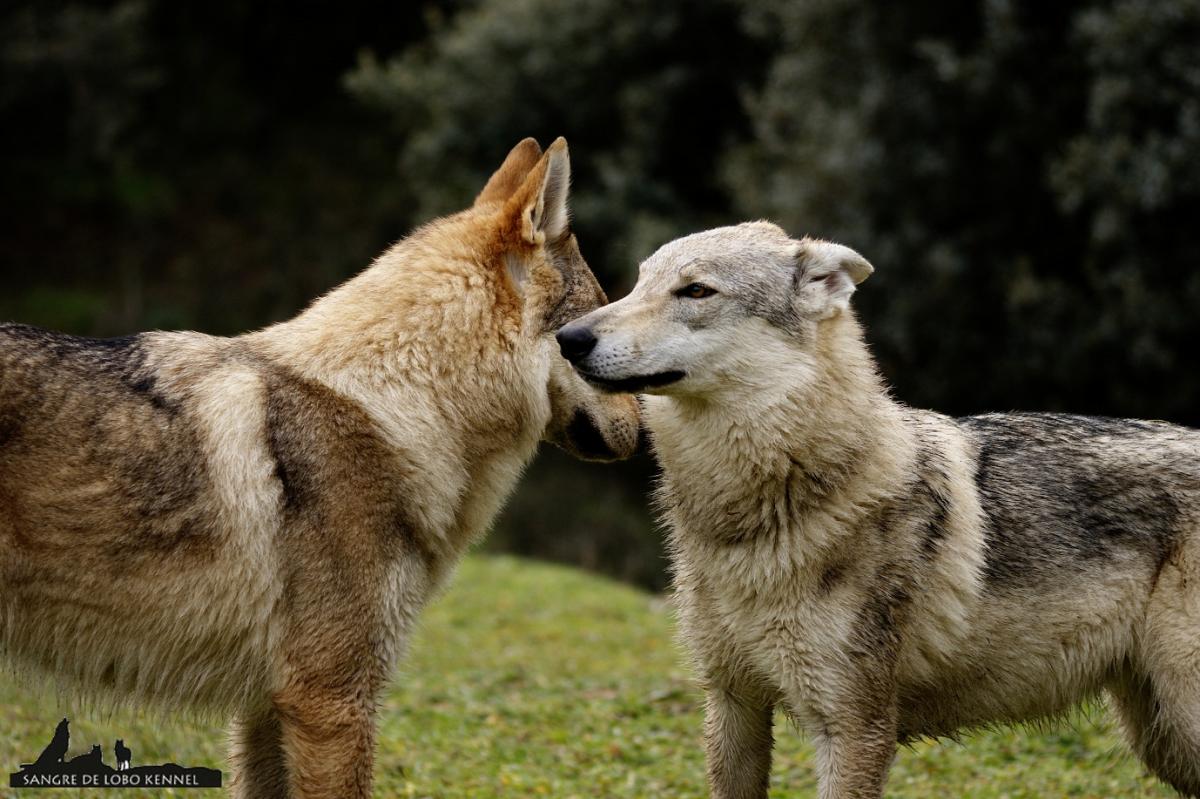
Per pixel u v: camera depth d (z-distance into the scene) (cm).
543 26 3538
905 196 2708
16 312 4153
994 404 2714
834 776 736
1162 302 2388
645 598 2105
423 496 737
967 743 1121
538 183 781
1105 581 779
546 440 856
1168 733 782
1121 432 820
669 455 781
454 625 1759
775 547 737
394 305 751
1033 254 2655
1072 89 2514
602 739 1148
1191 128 2262
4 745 954
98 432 678
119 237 4503
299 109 4944
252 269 4472
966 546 760
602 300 837
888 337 2688
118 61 4416
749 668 765
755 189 2998
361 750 712
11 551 664
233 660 716
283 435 706
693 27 3438
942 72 2528
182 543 686
